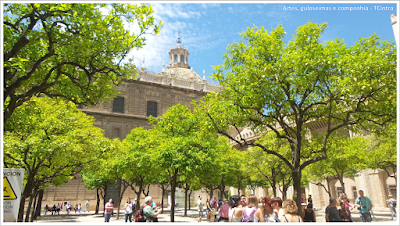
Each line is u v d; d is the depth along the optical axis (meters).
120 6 10.20
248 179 37.47
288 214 6.32
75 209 40.66
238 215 7.05
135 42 11.43
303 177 31.16
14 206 7.05
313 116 13.30
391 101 10.20
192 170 17.95
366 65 9.77
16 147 14.77
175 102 57.75
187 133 21.92
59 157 16.16
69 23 9.35
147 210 8.62
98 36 10.25
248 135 47.72
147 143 24.58
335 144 13.80
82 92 11.73
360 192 11.59
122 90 53.44
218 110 12.34
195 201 56.28
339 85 10.08
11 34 9.37
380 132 12.57
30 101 10.66
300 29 11.77
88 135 21.16
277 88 11.25
